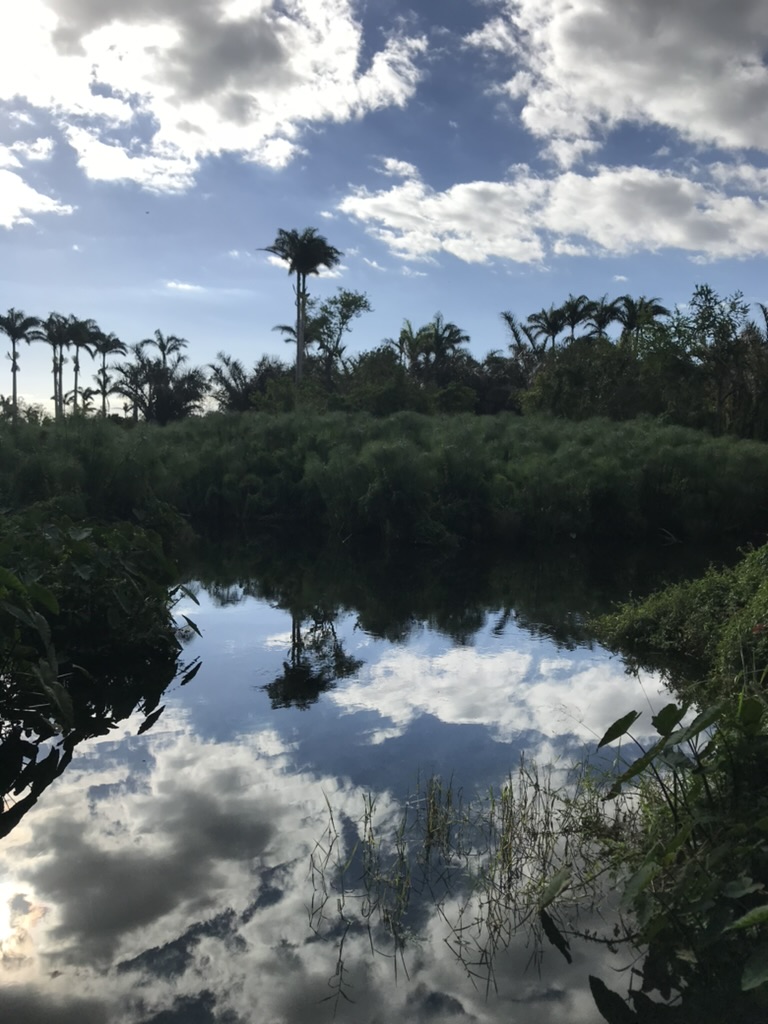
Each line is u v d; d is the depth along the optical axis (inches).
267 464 940.6
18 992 117.3
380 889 145.4
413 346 1617.9
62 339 1663.4
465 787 190.9
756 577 328.5
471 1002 114.3
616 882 147.2
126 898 142.4
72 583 297.7
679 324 1205.7
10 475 667.4
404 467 794.8
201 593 501.7
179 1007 113.7
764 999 107.7
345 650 346.9
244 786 192.7
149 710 256.2
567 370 1224.8
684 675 295.7
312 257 1450.5
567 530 815.7
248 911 138.5
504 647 352.8
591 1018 110.1
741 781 139.4
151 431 1019.9
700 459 836.6
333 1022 110.2
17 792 191.0
